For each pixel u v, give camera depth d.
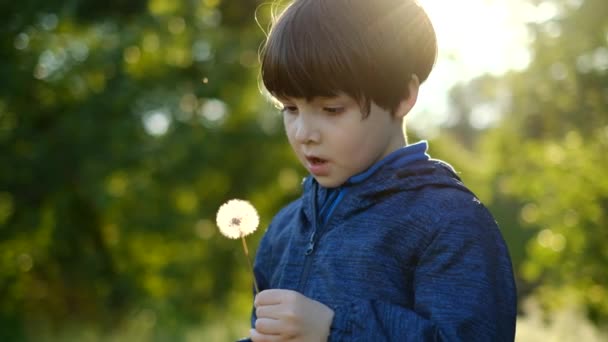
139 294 10.38
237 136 10.07
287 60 1.45
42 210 9.75
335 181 1.53
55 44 9.11
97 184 8.91
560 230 8.86
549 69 8.16
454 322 1.36
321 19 1.47
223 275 10.45
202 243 10.37
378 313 1.39
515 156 8.97
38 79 9.22
